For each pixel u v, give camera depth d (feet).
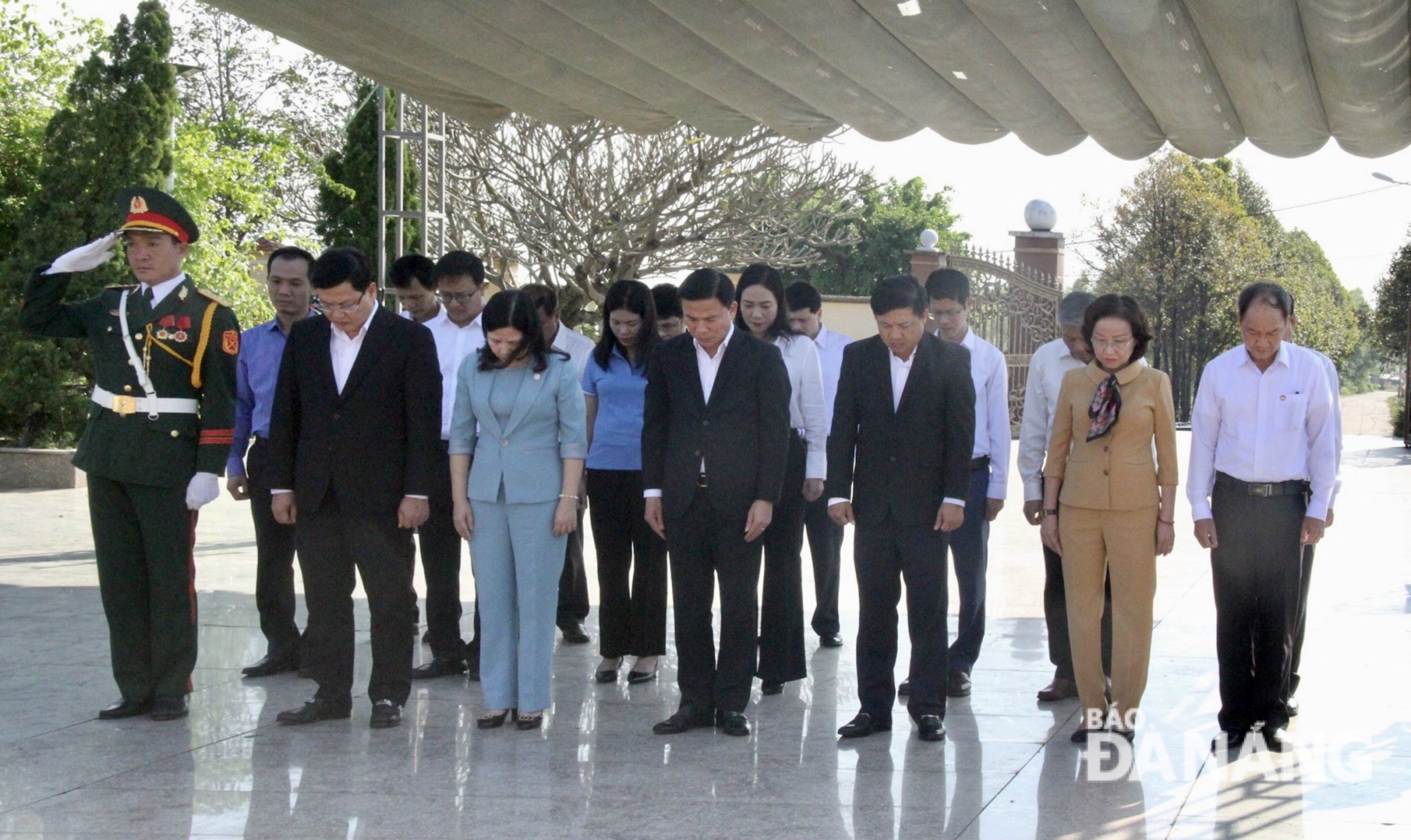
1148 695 18.84
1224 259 134.92
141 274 17.52
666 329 20.12
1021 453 19.34
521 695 17.19
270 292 20.36
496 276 69.05
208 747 16.12
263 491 19.83
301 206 76.28
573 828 13.33
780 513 19.25
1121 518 16.30
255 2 19.51
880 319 16.57
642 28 19.85
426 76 24.68
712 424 17.01
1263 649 16.25
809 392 19.63
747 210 66.18
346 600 17.52
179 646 17.40
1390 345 121.80
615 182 65.57
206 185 50.52
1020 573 30.99
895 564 16.96
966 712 18.24
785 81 22.29
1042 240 70.59
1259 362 16.07
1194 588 28.02
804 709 18.51
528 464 17.10
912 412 16.66
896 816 13.76
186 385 17.35
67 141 44.88
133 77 45.11
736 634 17.15
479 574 17.35
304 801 14.10
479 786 14.71
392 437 17.25
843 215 71.82
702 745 16.52
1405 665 20.63
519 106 25.43
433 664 20.30
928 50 20.07
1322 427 16.01
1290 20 18.72
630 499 19.76
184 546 17.40
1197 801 14.24
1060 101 22.67
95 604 25.03
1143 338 16.40
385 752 16.05
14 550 31.32
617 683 20.01
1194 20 19.34
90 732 16.70
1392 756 15.88
